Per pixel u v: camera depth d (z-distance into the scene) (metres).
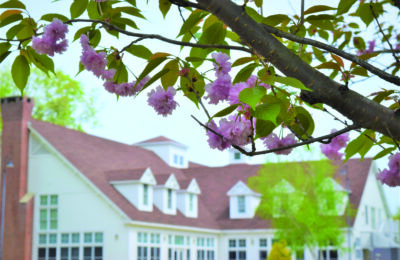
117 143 37.19
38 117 43.12
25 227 29.44
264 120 1.96
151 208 30.77
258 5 2.45
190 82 2.22
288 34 2.21
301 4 2.40
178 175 40.59
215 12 2.04
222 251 36.06
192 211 34.72
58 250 29.27
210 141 2.02
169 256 30.78
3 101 30.89
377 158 2.70
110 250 27.95
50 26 2.19
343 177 36.66
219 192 39.31
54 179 29.95
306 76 2.12
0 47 2.35
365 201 36.53
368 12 2.74
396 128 2.17
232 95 1.98
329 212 28.03
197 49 2.47
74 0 2.39
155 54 2.11
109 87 2.50
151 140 42.16
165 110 2.22
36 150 30.53
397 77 2.23
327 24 2.47
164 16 2.40
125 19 2.42
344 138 3.29
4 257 29.53
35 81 42.38
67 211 29.31
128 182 29.80
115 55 2.41
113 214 28.20
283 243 22.31
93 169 30.50
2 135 30.80
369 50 4.27
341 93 2.15
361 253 34.09
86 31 2.40
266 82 1.81
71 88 43.09
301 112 2.31
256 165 40.97
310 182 28.11
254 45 2.09
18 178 29.94
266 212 29.08
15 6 2.26
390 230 31.97
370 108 2.17
